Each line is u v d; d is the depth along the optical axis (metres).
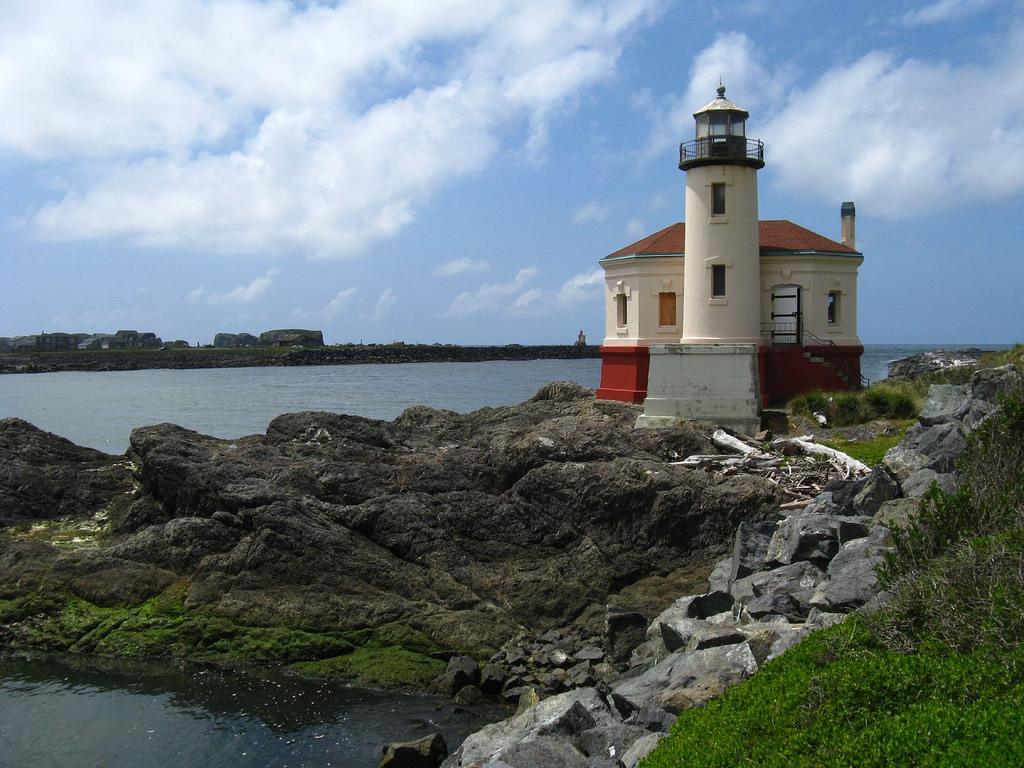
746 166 35.50
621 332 39.38
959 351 99.62
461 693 16.08
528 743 10.70
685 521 21.23
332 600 18.59
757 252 36.28
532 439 23.86
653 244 39.41
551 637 18.20
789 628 11.84
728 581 18.33
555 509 21.56
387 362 177.38
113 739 14.70
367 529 20.62
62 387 106.25
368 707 15.84
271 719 15.37
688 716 9.69
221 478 21.09
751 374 31.19
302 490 21.61
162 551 19.83
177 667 17.47
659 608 19.28
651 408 32.12
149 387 105.56
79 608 18.84
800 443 27.34
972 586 9.77
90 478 26.05
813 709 8.50
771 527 18.59
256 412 71.19
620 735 10.47
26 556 20.09
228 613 18.44
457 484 23.09
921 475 17.86
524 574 19.86
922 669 8.47
